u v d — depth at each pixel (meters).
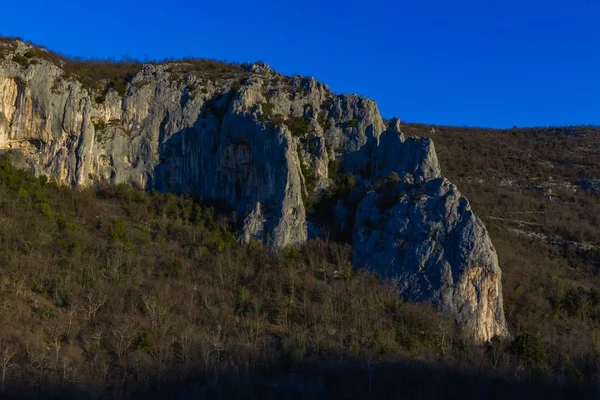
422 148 109.06
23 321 75.19
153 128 116.94
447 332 83.06
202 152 115.44
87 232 95.88
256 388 72.19
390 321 83.56
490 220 124.44
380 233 96.75
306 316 83.50
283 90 121.94
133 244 94.75
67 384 68.38
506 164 158.88
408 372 75.00
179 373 72.19
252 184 108.25
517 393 74.12
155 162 115.25
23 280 81.31
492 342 85.00
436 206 94.88
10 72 109.12
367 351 76.44
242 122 110.56
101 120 115.12
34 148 110.62
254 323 81.25
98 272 86.31
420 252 91.75
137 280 86.50
